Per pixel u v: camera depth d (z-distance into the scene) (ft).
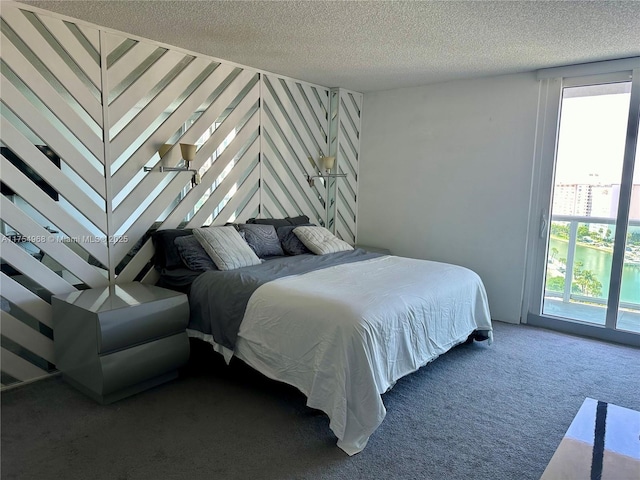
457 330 10.37
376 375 7.42
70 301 8.84
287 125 14.83
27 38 8.82
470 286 10.98
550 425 7.97
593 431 5.74
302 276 9.89
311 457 6.98
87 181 10.04
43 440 7.32
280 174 14.87
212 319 9.52
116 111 10.34
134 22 9.45
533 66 12.53
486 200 14.28
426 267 11.34
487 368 10.41
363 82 14.96
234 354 9.21
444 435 7.63
